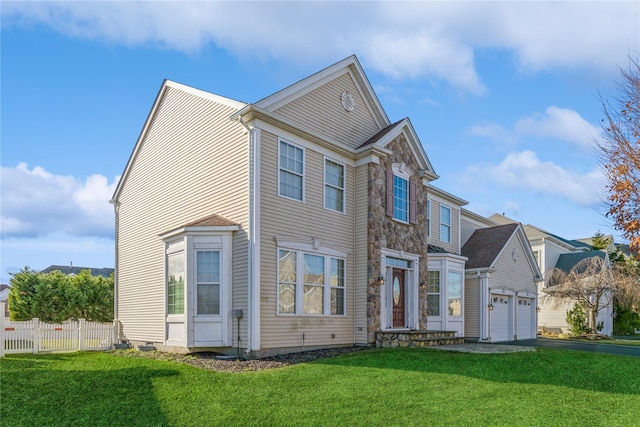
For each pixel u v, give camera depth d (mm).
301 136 13781
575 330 27688
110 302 25062
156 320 15531
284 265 12914
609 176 9891
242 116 12578
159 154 16641
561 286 27281
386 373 9555
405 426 6539
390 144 16297
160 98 16797
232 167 13086
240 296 12258
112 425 6480
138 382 8641
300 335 13078
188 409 7102
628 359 12547
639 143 9742
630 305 28109
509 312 23453
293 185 13469
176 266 13289
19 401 7527
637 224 8984
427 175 18172
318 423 6586
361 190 15453
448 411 7215
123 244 18344
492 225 27328
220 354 12500
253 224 12102
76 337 15703
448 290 19078
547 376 9875
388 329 15703
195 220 14078
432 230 20750
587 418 7113
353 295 15070
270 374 9398
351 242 15250
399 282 16750
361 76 16328
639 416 7309
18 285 24109
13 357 12852
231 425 6477
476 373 9781
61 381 8820
